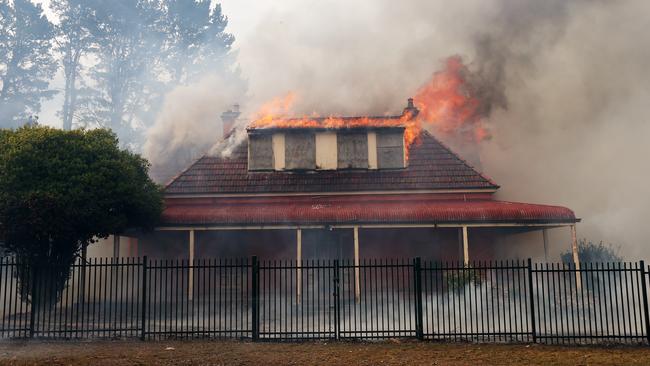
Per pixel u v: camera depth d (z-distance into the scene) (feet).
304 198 77.46
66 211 52.44
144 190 63.21
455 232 74.43
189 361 31.55
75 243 58.23
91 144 57.16
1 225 51.80
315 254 74.84
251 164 79.97
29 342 38.09
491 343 37.29
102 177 55.31
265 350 34.99
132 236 73.10
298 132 80.43
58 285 55.77
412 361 31.45
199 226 66.64
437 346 36.27
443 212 66.13
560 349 35.06
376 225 66.03
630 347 35.65
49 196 51.42
